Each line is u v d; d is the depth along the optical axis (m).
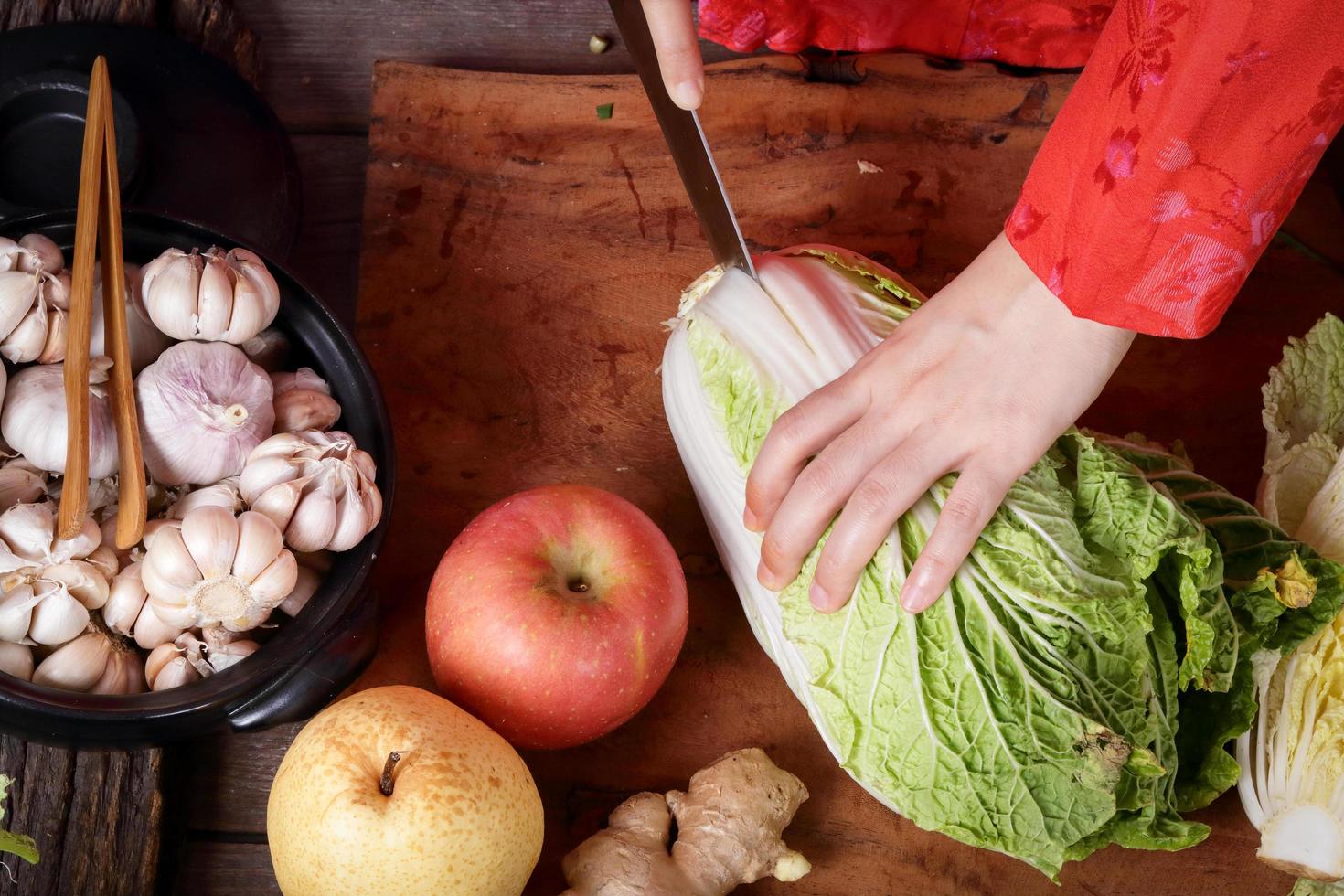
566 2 1.62
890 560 1.00
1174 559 1.03
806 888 1.13
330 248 1.55
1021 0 1.42
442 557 1.24
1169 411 1.34
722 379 1.12
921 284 1.38
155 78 1.33
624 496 1.28
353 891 0.94
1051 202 0.87
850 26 1.48
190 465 1.05
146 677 1.05
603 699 1.05
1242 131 0.76
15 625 0.99
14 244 1.04
